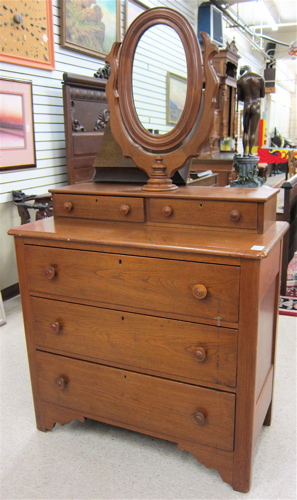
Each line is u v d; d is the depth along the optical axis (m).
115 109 1.82
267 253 1.31
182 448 1.63
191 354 1.51
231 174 5.36
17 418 2.05
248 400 1.45
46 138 3.78
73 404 1.83
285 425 1.96
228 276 1.38
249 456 1.50
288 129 18.88
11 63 3.29
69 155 3.77
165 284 1.49
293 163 5.79
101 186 2.00
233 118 6.16
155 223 1.71
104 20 4.41
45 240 1.70
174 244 1.44
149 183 1.75
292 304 3.32
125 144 1.82
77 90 3.77
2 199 3.36
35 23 3.46
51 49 3.68
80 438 1.90
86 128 3.97
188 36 1.64
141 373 1.64
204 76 1.64
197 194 1.64
